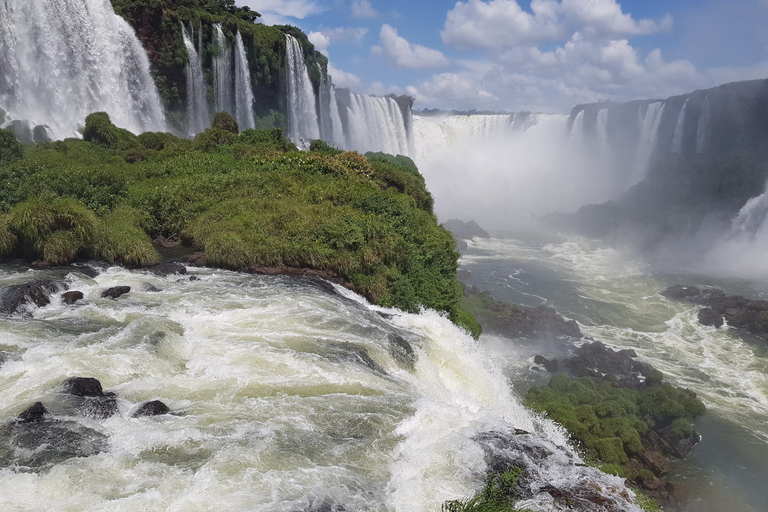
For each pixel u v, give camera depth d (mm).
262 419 11930
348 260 22938
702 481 21031
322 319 18000
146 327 15438
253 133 43719
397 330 19141
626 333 36125
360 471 10617
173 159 35188
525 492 10477
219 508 9039
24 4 41969
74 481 9297
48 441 10219
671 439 22969
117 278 19766
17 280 18438
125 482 9469
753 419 25578
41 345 13703
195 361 14227
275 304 18656
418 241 27969
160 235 25625
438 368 18344
